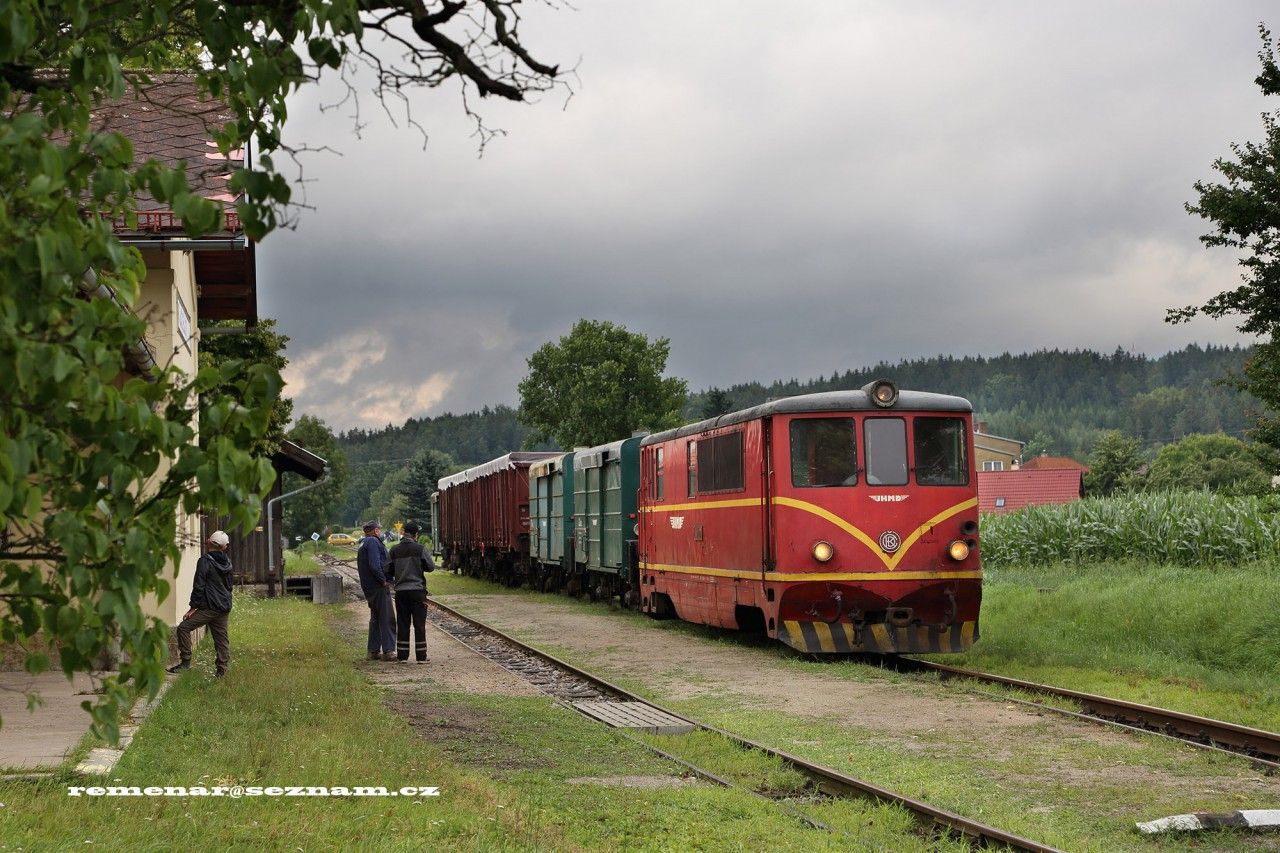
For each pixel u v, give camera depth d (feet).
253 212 13.83
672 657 59.47
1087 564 93.76
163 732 34.65
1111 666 52.65
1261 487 56.34
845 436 55.83
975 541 55.83
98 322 12.50
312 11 14.93
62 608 13.50
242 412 13.71
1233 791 29.99
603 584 95.45
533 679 52.85
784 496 55.52
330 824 24.49
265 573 105.91
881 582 54.85
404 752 33.50
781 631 55.62
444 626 81.46
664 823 26.66
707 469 65.57
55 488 13.04
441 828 24.79
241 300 71.56
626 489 85.87
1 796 24.75
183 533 14.78
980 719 40.32
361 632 76.13
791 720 40.42
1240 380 52.54
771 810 28.02
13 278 11.51
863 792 29.30
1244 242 50.52
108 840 21.89
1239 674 50.06
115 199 13.62
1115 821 27.12
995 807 28.07
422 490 372.79
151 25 15.74
